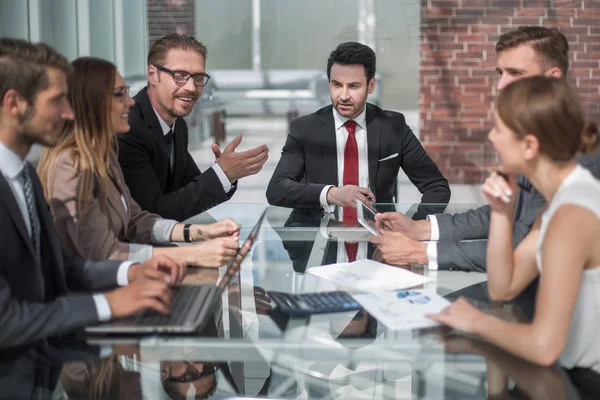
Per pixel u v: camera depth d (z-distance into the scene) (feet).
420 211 7.91
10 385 3.89
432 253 5.88
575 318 4.20
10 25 15.48
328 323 4.64
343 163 9.53
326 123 9.54
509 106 4.19
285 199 8.82
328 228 7.33
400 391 3.96
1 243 4.59
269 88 20.22
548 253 4.02
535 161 4.25
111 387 3.91
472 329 4.31
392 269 5.78
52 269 5.14
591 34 19.56
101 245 5.96
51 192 5.98
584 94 19.75
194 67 8.40
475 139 20.43
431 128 20.48
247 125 20.34
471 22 20.01
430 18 20.07
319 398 4.10
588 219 3.98
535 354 3.98
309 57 20.16
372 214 7.39
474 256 5.73
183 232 6.82
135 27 19.66
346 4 20.02
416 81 20.34
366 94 9.37
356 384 4.11
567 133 4.09
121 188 6.68
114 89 6.24
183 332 4.52
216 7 19.95
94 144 6.11
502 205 4.82
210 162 20.27
